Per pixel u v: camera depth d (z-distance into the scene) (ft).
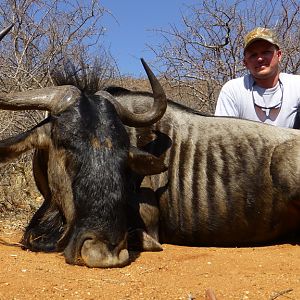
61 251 5.45
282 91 7.53
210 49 11.78
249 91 7.59
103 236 4.95
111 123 5.31
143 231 5.86
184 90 12.55
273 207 6.13
